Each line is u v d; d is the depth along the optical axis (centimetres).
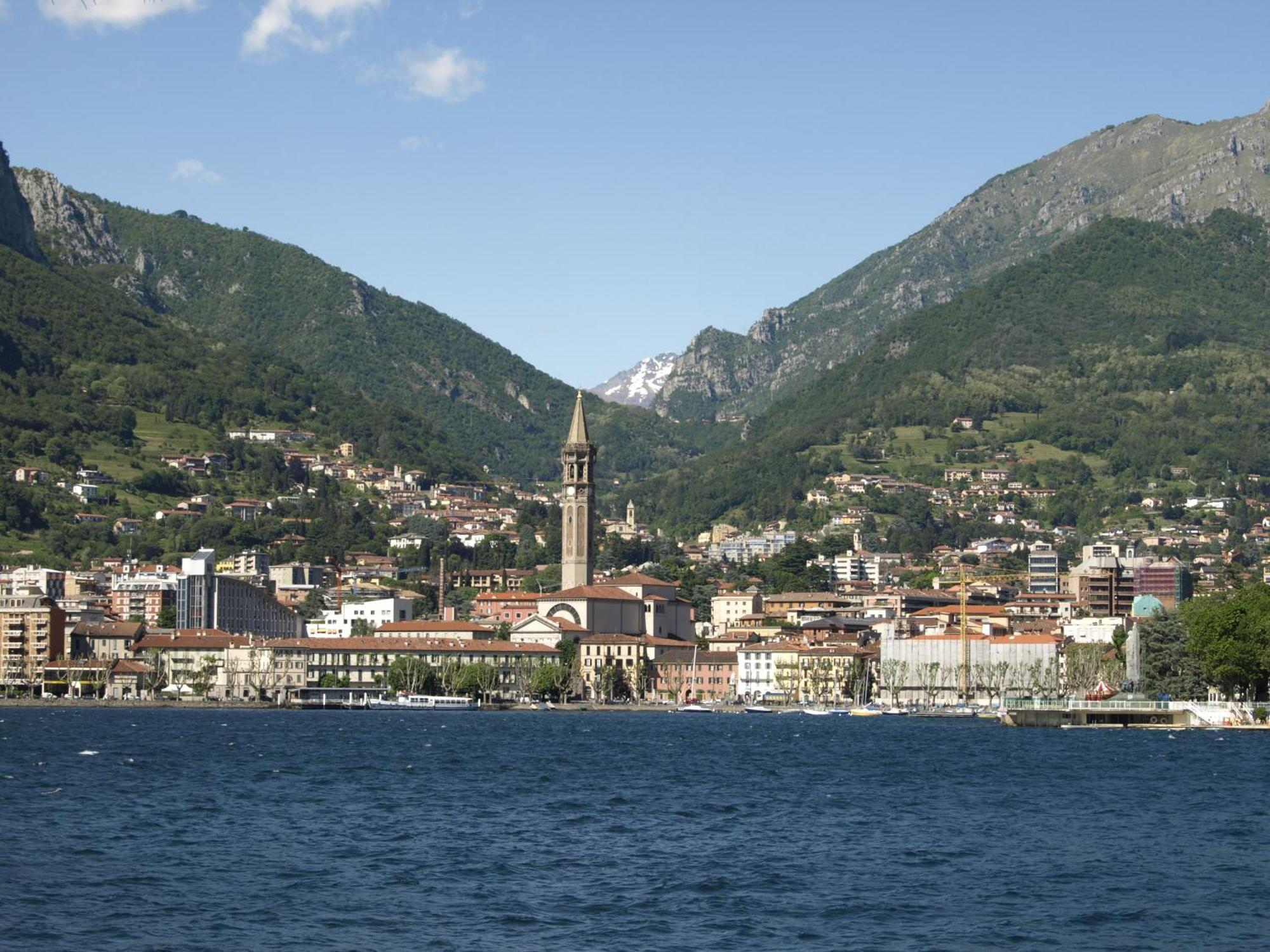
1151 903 13162
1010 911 12825
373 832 16862
